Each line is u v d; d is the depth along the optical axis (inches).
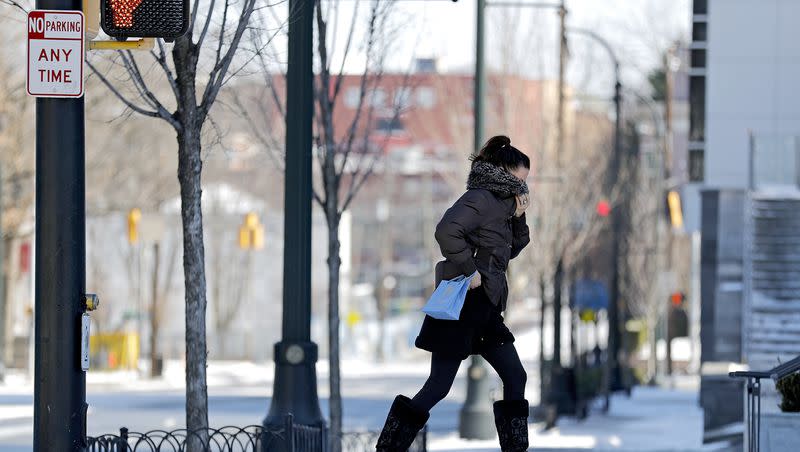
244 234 5546.3
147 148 5816.9
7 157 4950.8
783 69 3681.1
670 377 6235.2
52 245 968.3
